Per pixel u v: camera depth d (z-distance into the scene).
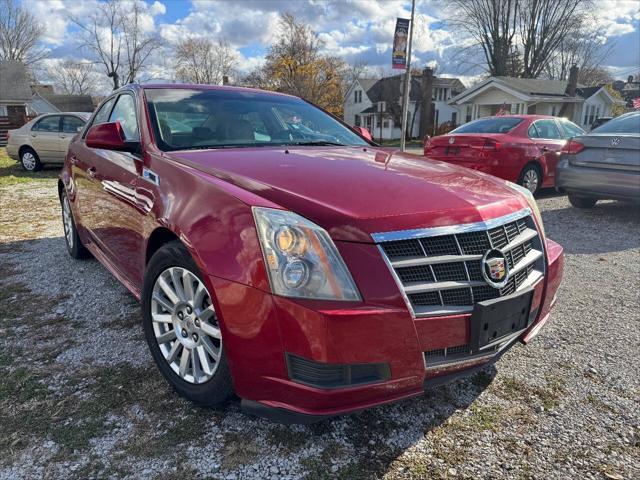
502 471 1.93
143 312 2.47
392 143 34.81
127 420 2.17
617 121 6.60
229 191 2.04
